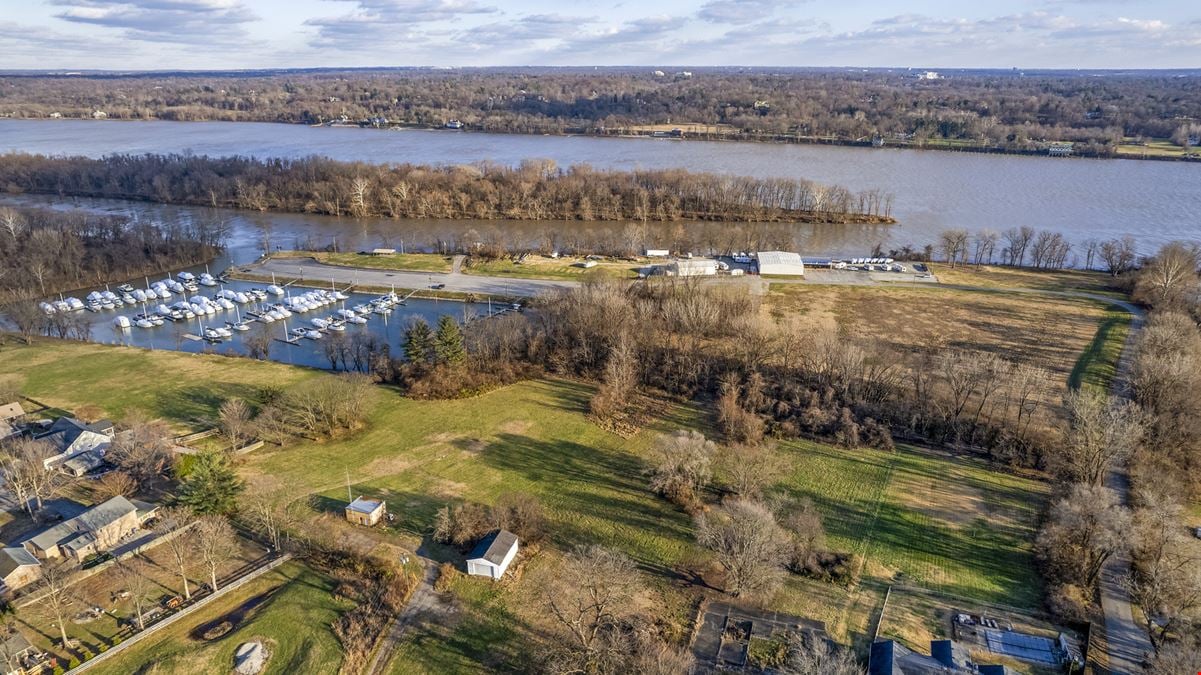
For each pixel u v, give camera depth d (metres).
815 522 81.81
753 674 64.31
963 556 81.56
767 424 110.31
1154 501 77.31
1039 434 105.44
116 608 71.44
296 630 69.25
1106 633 69.31
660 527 86.38
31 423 107.50
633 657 65.81
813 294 174.75
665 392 121.94
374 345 139.00
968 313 161.50
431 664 66.31
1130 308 164.38
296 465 98.94
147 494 90.69
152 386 123.25
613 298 140.62
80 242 199.12
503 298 173.62
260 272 196.75
